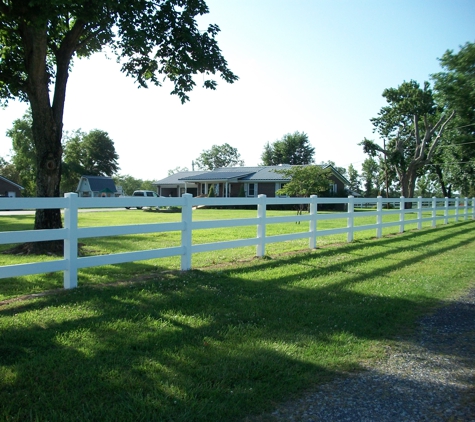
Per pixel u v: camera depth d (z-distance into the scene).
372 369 4.04
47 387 3.31
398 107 41.44
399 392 3.60
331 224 21.02
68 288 6.07
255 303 5.83
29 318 4.78
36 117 9.74
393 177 56.94
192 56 10.77
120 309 5.23
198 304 5.66
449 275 8.33
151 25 9.89
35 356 3.82
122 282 6.67
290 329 4.94
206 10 10.50
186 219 7.66
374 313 5.69
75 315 4.95
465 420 3.18
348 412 3.24
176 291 6.19
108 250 10.60
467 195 45.06
